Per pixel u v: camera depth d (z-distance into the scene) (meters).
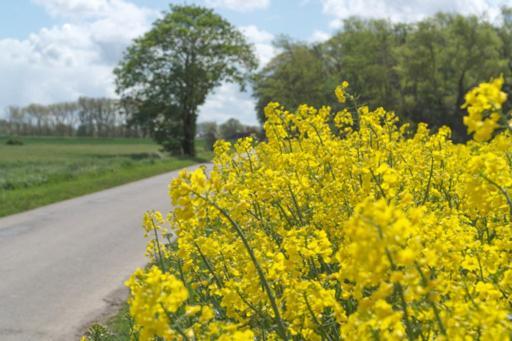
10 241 13.61
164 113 57.47
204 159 51.56
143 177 31.61
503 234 4.54
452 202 6.44
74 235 14.02
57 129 142.25
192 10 57.78
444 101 52.56
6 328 7.80
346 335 2.88
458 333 2.67
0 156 67.94
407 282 2.48
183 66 57.59
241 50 57.88
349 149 6.67
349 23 59.59
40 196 21.47
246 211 5.40
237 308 4.03
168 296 2.71
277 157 6.41
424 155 7.00
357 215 2.40
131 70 57.16
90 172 31.75
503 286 3.60
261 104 65.12
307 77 57.56
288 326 3.63
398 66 53.16
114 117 139.12
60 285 9.70
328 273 4.95
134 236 13.44
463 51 50.03
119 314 8.02
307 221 5.90
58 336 7.45
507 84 49.97
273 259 3.76
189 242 4.82
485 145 5.20
